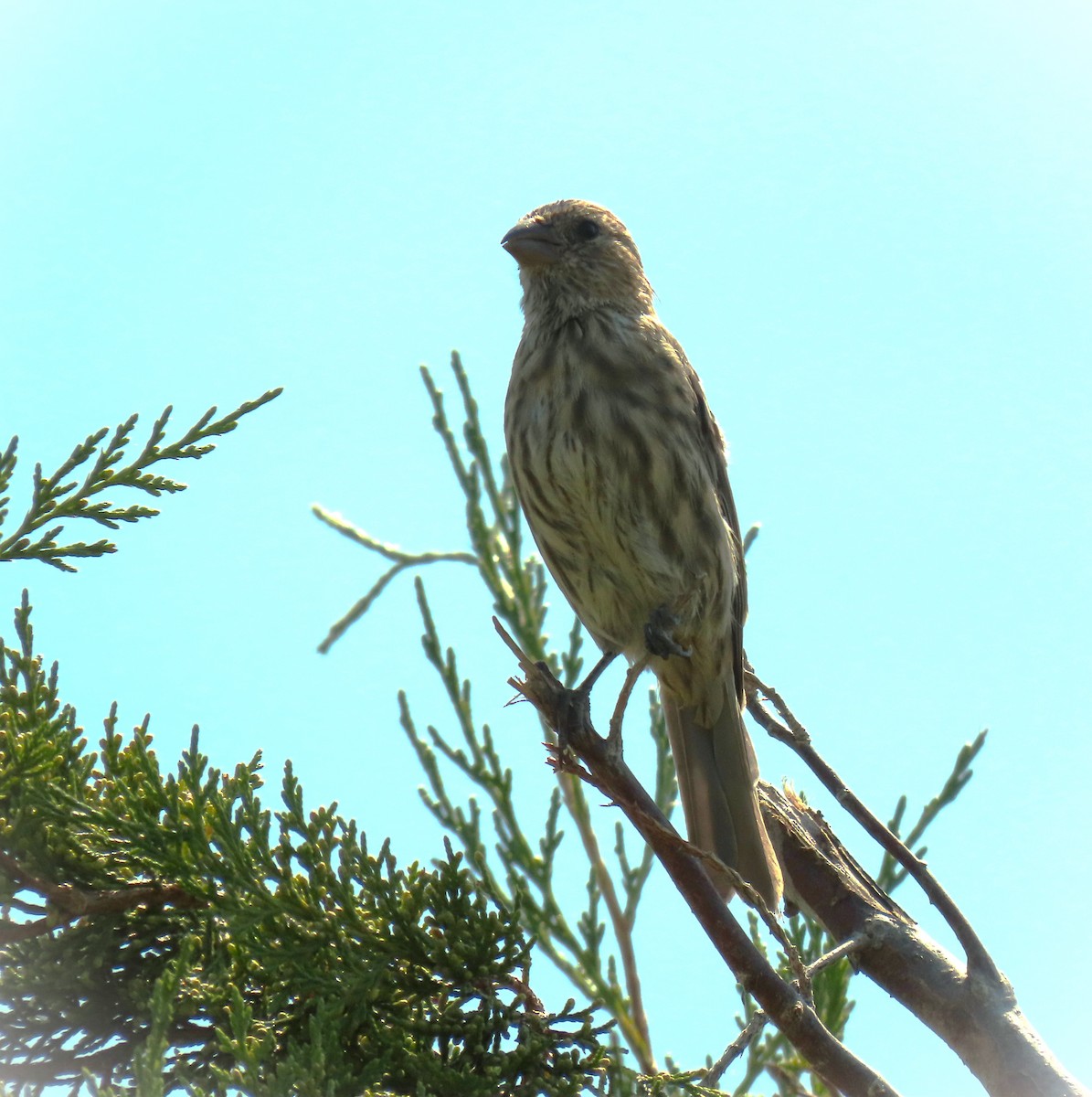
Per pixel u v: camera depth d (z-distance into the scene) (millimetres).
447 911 6039
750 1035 5414
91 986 5883
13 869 5961
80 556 6023
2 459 5855
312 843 6035
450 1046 6027
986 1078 5691
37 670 6023
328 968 5957
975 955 5891
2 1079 5812
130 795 5883
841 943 6598
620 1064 5699
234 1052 4914
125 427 6070
